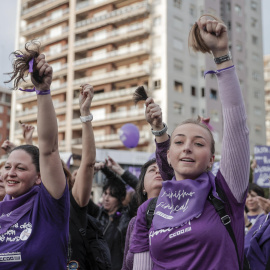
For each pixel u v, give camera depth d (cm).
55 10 4709
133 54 3909
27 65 221
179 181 224
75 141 4222
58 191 248
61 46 4531
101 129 4078
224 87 212
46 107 234
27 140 440
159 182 328
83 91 332
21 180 271
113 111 4088
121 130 933
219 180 221
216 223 209
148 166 367
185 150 227
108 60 4097
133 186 510
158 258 220
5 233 252
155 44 3872
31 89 233
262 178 891
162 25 3847
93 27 4256
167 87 3694
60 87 4397
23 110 4822
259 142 4622
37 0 4972
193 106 3878
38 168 278
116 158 2873
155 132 300
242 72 4506
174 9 3916
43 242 245
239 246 212
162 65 3772
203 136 231
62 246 253
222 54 212
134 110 3847
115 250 505
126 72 3931
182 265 206
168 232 215
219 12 4291
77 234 332
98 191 3272
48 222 250
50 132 239
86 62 4253
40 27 4750
